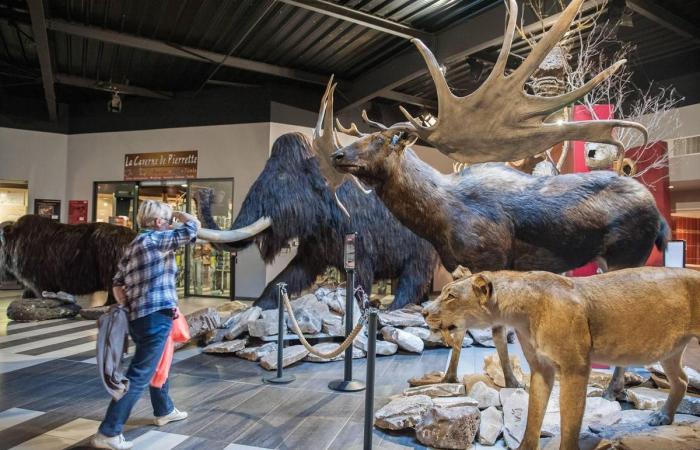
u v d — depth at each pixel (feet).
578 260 11.35
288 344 15.56
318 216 17.72
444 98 10.07
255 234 17.04
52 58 28.48
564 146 14.53
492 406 9.49
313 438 8.91
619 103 23.90
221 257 32.27
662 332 6.89
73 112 35.58
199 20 23.29
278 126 31.58
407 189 10.93
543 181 11.53
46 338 17.81
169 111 33.47
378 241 18.22
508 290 6.88
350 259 12.41
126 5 21.86
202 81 31.86
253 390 11.70
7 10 23.11
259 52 27.04
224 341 15.89
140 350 8.52
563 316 6.58
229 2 21.58
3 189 34.40
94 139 34.86
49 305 22.41
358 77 30.73
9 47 28.25
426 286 19.12
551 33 8.85
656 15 22.59
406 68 26.35
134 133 34.06
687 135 28.22
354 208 18.01
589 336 6.69
